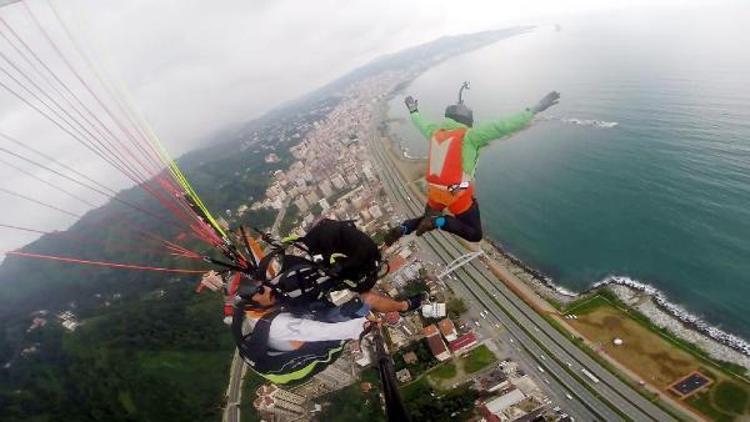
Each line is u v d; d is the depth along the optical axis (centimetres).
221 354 7994
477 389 5072
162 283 10975
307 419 5638
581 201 8356
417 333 6059
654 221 7238
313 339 540
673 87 12256
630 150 9519
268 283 545
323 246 558
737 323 5116
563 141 11019
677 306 5547
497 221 8519
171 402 7200
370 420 5244
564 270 6788
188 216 615
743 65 12575
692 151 8638
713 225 6738
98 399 7662
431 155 667
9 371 9125
